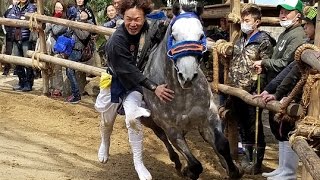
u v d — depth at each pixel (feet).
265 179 15.84
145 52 13.64
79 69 24.63
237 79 15.89
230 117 16.75
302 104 10.65
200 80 13.24
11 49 30.68
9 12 29.17
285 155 12.84
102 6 36.42
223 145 13.50
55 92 27.78
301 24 14.52
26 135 20.88
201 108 13.39
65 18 27.12
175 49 11.85
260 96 13.09
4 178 15.17
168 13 17.25
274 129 13.26
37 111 24.52
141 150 13.67
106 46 13.46
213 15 19.45
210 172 16.84
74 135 21.18
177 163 16.25
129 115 13.26
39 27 26.61
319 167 8.32
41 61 26.96
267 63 14.10
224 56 16.10
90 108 24.90
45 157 17.97
